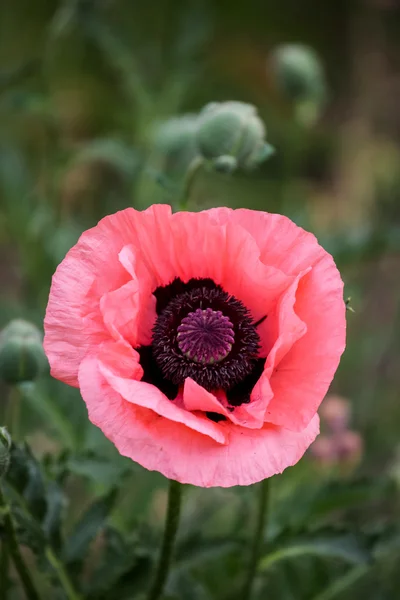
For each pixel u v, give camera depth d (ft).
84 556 2.17
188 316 2.03
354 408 3.60
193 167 2.37
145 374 2.02
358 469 3.34
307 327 1.92
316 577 2.58
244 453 1.86
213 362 2.02
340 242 2.87
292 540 2.32
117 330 1.92
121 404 1.87
